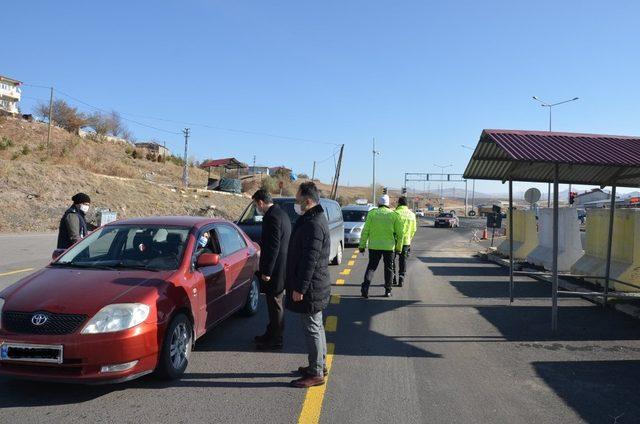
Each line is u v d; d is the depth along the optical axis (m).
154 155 69.25
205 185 59.06
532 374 5.33
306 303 4.78
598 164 6.33
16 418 4.08
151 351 4.58
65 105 68.38
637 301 8.58
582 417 4.29
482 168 9.55
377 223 9.51
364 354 5.96
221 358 5.70
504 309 8.50
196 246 5.86
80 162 44.69
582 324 7.47
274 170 98.56
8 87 75.50
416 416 4.25
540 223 14.07
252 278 7.64
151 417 4.13
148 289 4.80
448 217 48.22
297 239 4.87
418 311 8.32
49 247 16.88
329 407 4.40
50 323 4.36
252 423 4.05
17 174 28.94
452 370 5.43
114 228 6.12
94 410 4.25
